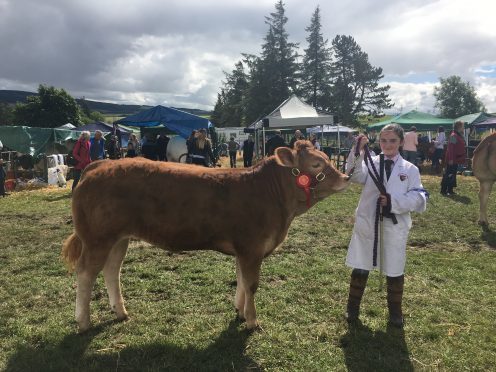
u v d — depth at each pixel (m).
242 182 3.77
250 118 59.72
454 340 3.74
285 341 3.71
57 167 16.06
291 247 6.58
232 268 5.50
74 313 4.23
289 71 58.72
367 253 3.87
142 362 3.41
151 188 3.61
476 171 8.00
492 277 5.25
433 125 26.19
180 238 3.69
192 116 16.31
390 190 3.70
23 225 8.23
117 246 3.98
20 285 4.97
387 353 3.55
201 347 3.63
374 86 69.12
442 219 8.55
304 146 3.78
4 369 3.29
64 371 3.30
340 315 4.21
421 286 4.95
